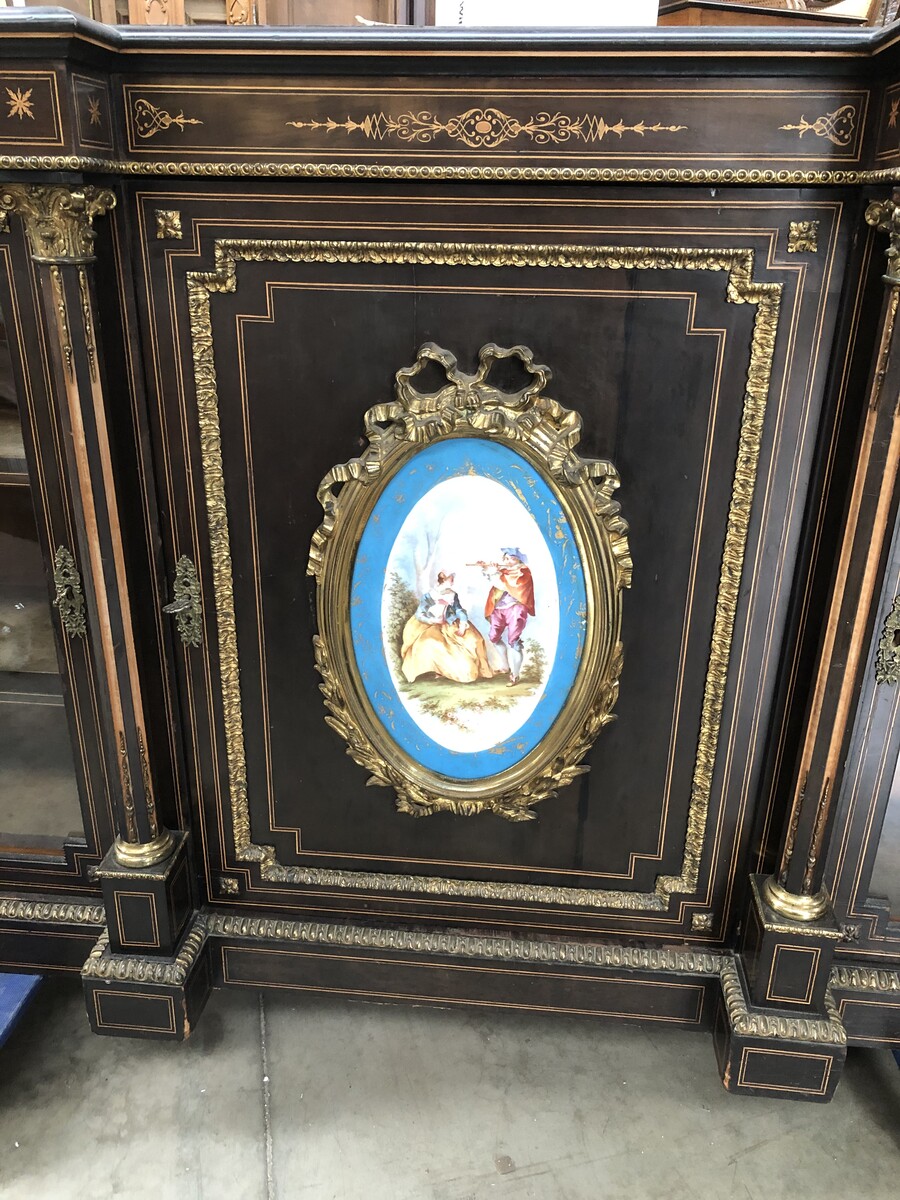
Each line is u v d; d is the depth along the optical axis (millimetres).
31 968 1164
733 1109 1082
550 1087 1104
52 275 808
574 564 955
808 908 975
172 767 1074
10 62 743
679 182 803
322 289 876
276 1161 1010
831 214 810
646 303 854
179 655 1032
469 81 787
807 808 941
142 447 941
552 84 783
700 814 1039
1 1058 1128
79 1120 1053
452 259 851
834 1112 1080
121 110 826
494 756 1047
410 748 1056
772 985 999
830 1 1103
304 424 929
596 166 803
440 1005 1138
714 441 896
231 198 850
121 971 1067
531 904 1102
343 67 787
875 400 802
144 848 1051
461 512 953
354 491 937
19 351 904
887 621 910
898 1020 1060
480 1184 987
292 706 1049
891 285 765
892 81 736
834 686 887
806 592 931
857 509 833
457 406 896
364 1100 1081
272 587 999
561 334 872
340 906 1136
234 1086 1096
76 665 1027
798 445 887
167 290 887
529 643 996
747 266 831
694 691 995
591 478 913
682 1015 1103
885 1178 1002
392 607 994
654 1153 1025
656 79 773
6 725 1076
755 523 918
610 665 982
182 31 779
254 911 1148
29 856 1134
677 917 1091
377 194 835
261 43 771
